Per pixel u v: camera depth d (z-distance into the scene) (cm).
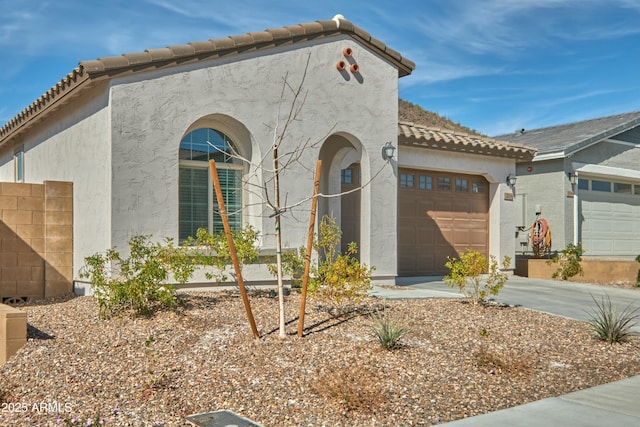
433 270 1672
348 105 1289
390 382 689
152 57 1040
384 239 1338
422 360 769
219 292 1094
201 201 1172
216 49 1104
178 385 652
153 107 1056
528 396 685
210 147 1186
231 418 577
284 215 1194
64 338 789
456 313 1041
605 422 597
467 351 825
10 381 656
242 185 1198
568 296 1388
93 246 1088
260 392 641
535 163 2047
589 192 2100
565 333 973
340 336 838
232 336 811
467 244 1747
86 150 1128
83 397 616
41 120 1387
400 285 1427
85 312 936
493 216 1780
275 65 1188
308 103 1229
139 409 592
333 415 596
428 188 1672
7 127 1569
